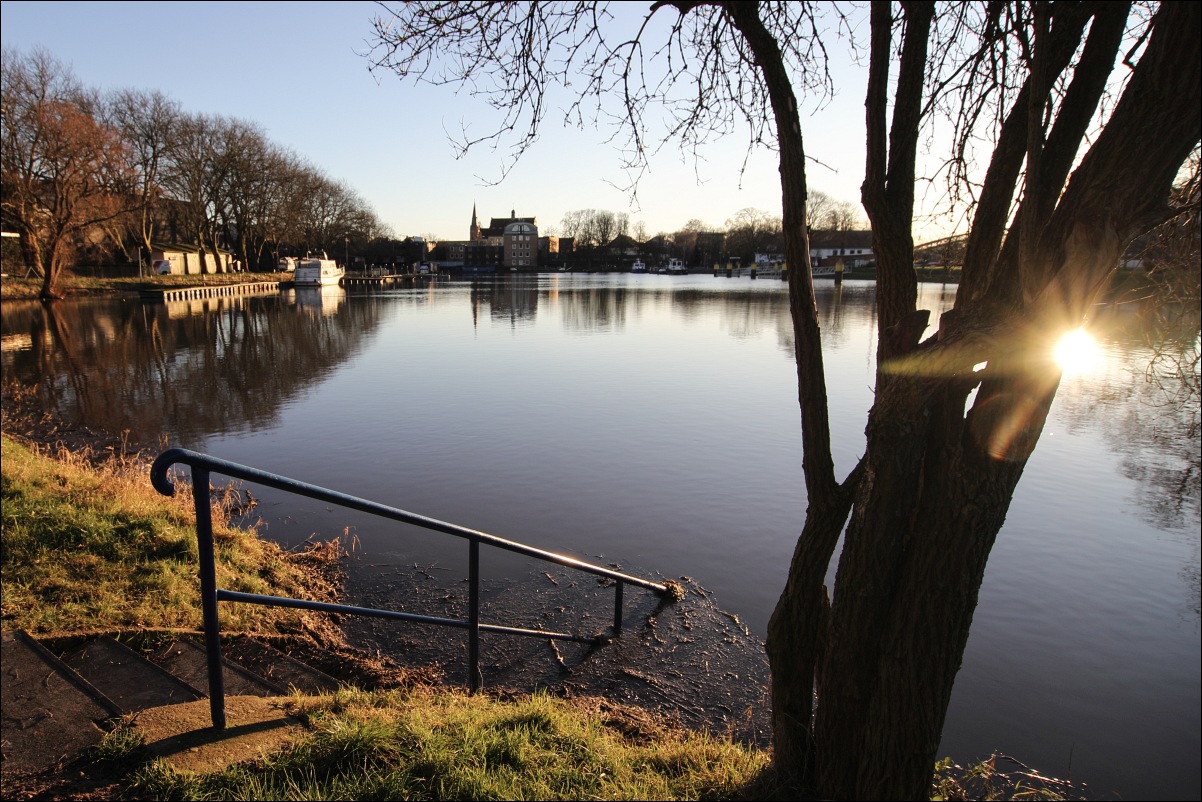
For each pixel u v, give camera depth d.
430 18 2.87
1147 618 5.71
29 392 15.09
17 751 2.38
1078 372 15.36
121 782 2.24
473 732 2.81
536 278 98.50
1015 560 6.77
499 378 16.97
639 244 126.69
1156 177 1.70
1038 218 1.83
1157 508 8.08
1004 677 4.93
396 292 59.03
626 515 7.91
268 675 3.72
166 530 5.26
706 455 10.25
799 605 2.57
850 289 58.78
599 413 13.05
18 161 35.16
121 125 49.69
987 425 1.97
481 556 6.73
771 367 18.64
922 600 2.11
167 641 3.73
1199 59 1.59
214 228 60.78
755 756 3.07
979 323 1.95
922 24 2.12
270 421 12.49
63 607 3.80
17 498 5.26
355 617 5.39
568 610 5.77
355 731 2.60
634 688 4.75
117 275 51.00
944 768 3.18
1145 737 4.31
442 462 9.92
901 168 2.21
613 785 2.58
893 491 2.14
